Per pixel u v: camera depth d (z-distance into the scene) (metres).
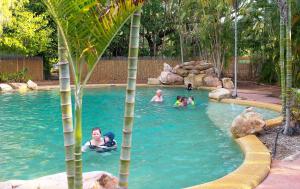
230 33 26.61
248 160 7.16
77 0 2.70
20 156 8.75
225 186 5.65
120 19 2.85
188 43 31.94
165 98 20.11
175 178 6.98
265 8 23.34
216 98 18.33
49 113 15.46
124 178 3.26
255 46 27.64
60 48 2.93
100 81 30.81
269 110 15.03
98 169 7.65
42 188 5.31
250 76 30.45
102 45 2.94
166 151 9.00
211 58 27.97
